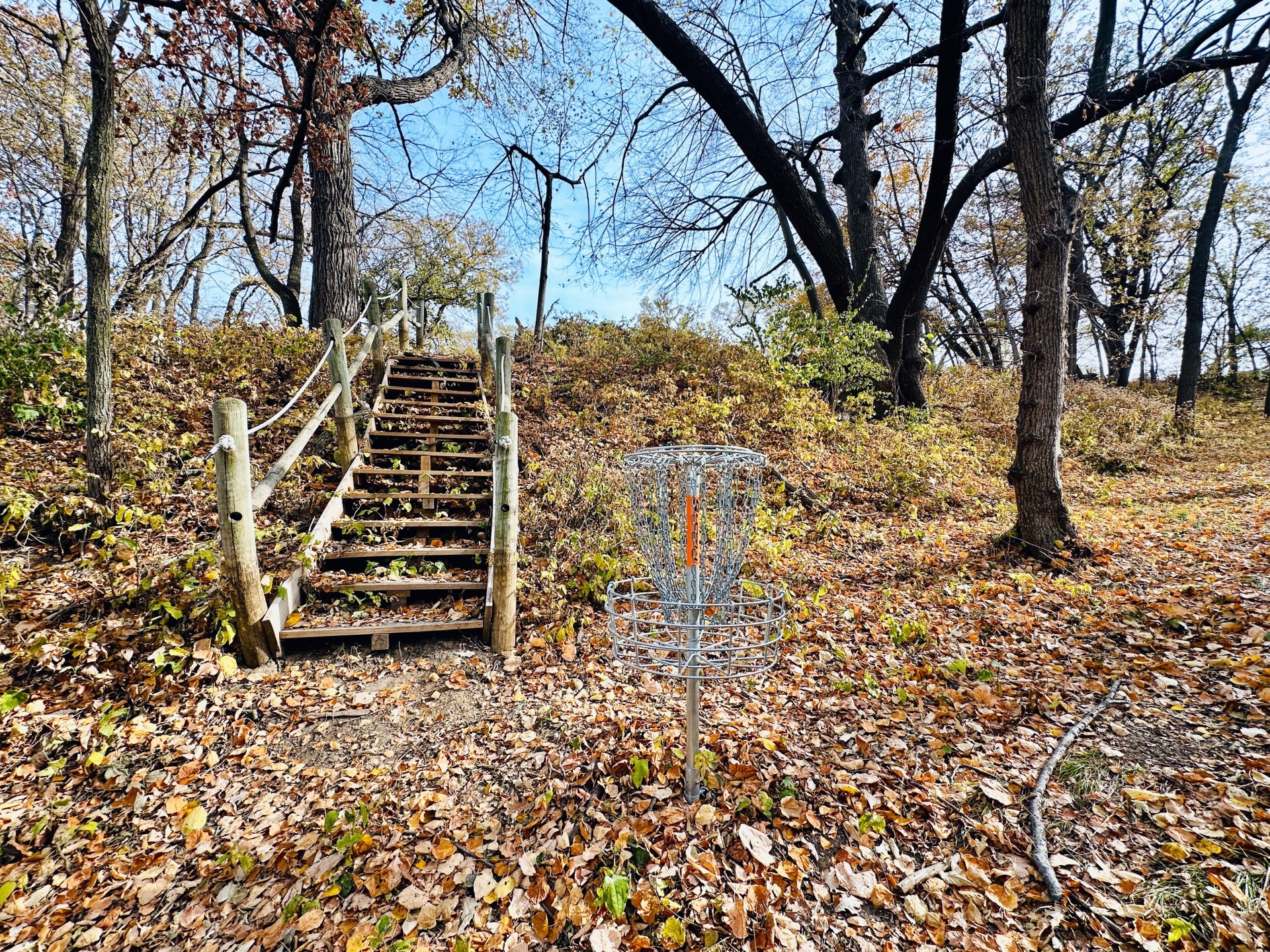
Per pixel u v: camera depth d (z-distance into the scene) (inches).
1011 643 143.8
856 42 361.7
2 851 85.7
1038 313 193.8
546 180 474.0
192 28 233.6
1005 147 321.7
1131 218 544.4
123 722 109.9
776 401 312.0
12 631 122.7
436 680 132.3
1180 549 191.9
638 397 306.3
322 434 226.8
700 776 98.6
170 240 413.7
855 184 406.6
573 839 89.4
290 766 105.9
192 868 86.2
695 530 81.5
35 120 389.1
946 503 264.1
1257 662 118.7
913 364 371.6
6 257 384.2
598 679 133.6
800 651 144.6
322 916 77.9
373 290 268.1
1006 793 93.3
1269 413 540.1
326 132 292.5
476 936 75.4
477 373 313.0
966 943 71.2
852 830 89.3
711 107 354.6
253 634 128.0
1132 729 107.0
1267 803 85.7
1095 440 383.6
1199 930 70.0
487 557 167.2
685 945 73.3
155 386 228.2
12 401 193.3
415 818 94.1
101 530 158.2
